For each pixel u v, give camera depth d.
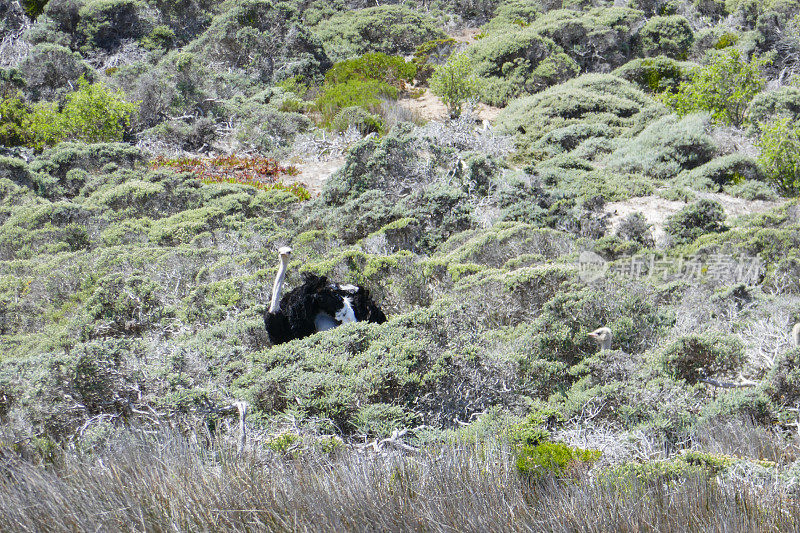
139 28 72.38
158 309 21.64
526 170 37.09
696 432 13.19
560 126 48.50
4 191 38.59
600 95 51.97
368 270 23.06
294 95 57.53
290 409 14.04
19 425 13.34
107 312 21.47
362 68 60.91
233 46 65.69
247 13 66.94
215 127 50.88
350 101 53.03
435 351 15.73
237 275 24.72
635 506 9.21
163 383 14.44
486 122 50.78
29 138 49.88
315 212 33.78
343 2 84.38
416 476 10.32
